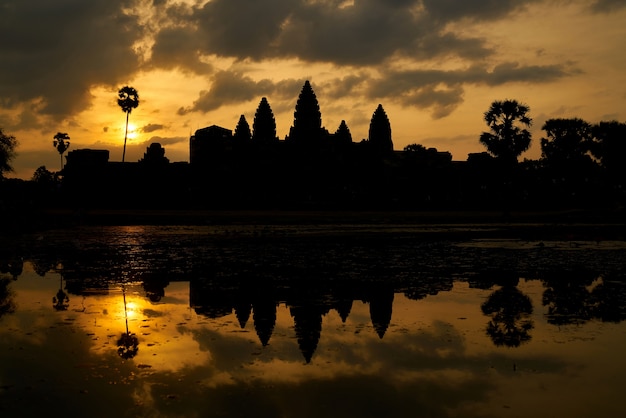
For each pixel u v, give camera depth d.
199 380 5.54
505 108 50.56
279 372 5.83
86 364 6.00
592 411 4.83
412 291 10.84
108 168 54.72
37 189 51.59
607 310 9.09
